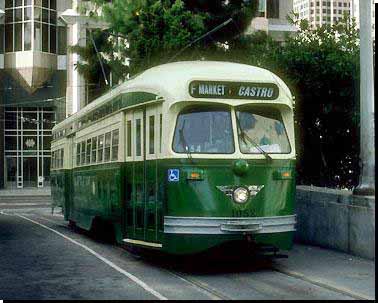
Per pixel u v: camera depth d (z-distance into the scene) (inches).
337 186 765.3
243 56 934.4
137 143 524.4
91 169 687.7
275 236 472.1
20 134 2096.5
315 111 729.6
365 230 531.8
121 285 429.7
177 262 532.7
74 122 812.6
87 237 756.0
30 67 1980.8
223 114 478.6
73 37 1977.1
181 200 460.8
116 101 581.0
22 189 2078.0
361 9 553.9
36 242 693.9
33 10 1987.0
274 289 412.8
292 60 718.5
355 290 403.2
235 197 463.2
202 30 924.0
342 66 697.6
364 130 553.6
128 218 540.7
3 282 443.5
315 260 528.7
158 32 914.7
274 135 488.1
